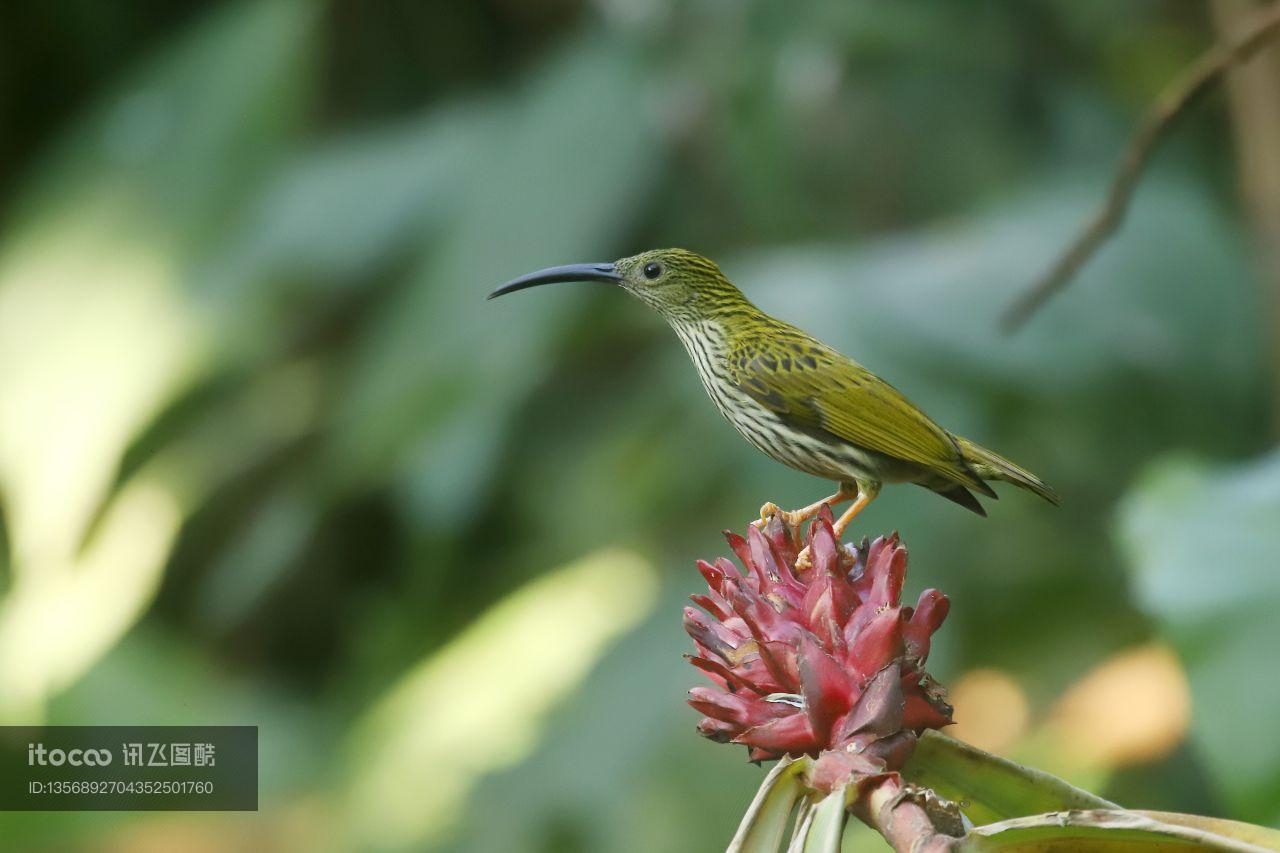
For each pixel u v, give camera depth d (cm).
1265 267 1098
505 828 1073
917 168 1288
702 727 445
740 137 1271
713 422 1200
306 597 1446
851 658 424
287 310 1384
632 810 1049
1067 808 412
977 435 1109
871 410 826
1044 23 1361
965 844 354
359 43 1489
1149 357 1159
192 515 1398
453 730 1190
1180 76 1359
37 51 1591
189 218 1401
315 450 1386
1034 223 1220
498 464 1255
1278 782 562
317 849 1194
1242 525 630
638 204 1276
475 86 1520
